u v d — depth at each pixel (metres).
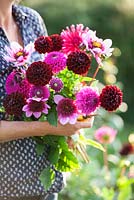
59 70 1.71
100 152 3.49
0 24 1.88
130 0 7.70
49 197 1.89
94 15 7.47
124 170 2.96
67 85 1.74
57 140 1.79
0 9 1.88
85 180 2.96
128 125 6.98
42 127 1.75
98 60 1.76
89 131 3.26
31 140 1.82
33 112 1.71
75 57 1.71
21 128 1.75
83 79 1.77
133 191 3.21
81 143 1.88
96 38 1.77
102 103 1.71
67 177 2.94
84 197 2.92
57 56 1.72
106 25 7.54
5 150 1.79
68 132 1.76
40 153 1.79
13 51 1.75
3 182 1.80
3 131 1.75
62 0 7.34
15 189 1.81
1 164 1.79
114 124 3.72
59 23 7.23
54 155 1.81
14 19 1.93
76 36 1.77
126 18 7.67
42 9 7.25
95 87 1.79
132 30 7.65
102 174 2.98
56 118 1.72
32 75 1.69
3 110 1.76
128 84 7.44
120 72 7.46
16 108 1.72
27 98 1.73
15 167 1.80
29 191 1.82
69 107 1.71
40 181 1.83
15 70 1.75
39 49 1.75
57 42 1.77
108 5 7.60
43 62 1.70
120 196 2.74
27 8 2.00
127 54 7.58
